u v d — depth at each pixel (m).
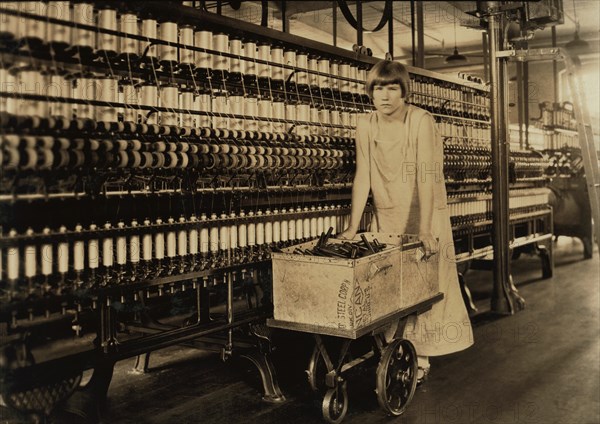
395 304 3.60
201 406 3.81
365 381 4.23
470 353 4.87
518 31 7.11
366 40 13.48
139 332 4.47
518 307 6.51
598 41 13.87
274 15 8.69
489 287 7.89
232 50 3.92
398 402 3.72
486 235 7.68
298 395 3.99
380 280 3.43
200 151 3.40
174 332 3.56
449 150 6.33
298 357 4.82
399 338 3.68
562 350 4.92
